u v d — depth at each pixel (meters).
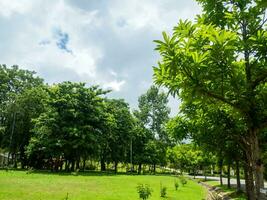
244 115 6.66
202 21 7.74
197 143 15.34
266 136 10.49
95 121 52.12
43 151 53.09
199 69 5.51
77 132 47.62
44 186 24.62
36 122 51.53
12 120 56.91
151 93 83.56
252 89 6.71
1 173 37.34
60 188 23.94
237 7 7.51
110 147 66.06
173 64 5.43
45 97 57.00
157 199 21.14
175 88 5.78
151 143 74.88
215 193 29.23
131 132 69.75
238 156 15.45
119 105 74.38
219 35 5.45
